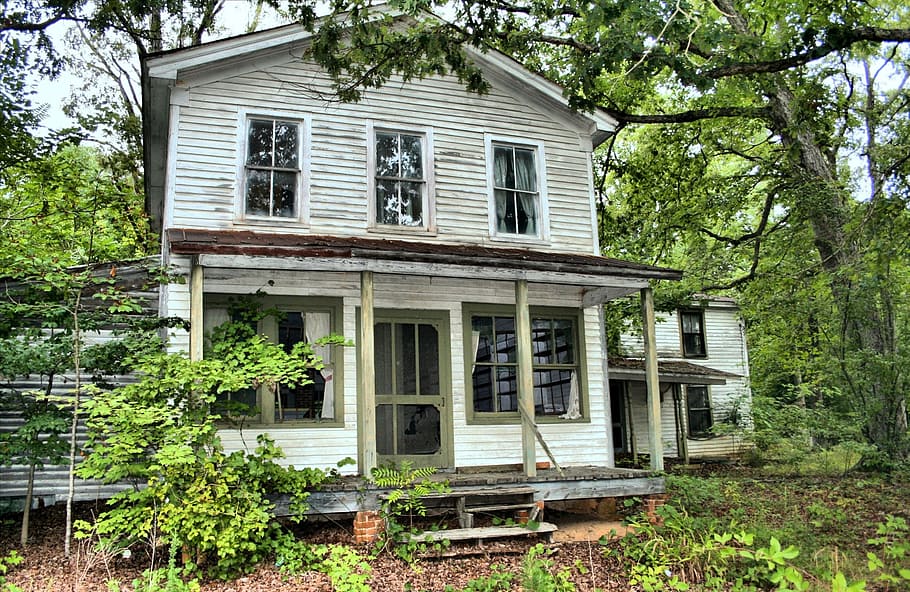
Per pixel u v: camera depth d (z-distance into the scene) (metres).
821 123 12.98
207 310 9.96
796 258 16.56
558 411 11.72
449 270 9.67
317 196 10.88
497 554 8.30
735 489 12.52
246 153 10.68
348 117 11.31
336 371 10.34
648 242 18.17
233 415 9.26
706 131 18.75
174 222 10.08
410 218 11.45
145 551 7.88
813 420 18.00
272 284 10.25
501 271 10.01
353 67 10.77
